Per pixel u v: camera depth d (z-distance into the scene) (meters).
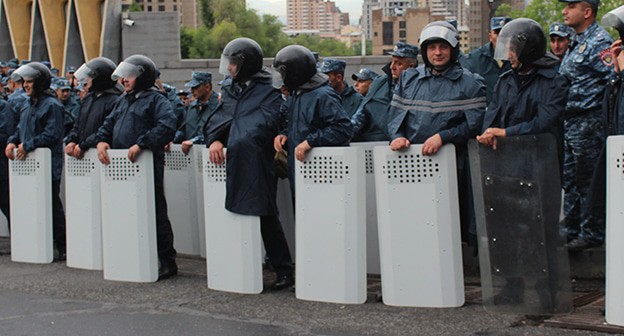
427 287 6.03
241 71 6.73
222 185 6.78
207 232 6.91
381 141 7.30
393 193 6.04
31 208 8.50
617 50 5.59
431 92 6.08
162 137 7.29
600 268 6.68
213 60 19.31
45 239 8.47
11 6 21.42
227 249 6.79
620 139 5.23
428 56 6.08
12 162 8.59
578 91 6.52
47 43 20.69
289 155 6.57
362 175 6.21
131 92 7.45
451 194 5.96
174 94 9.78
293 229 7.79
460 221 6.20
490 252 5.83
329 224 6.26
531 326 5.51
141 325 5.91
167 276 7.49
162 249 7.48
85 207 7.98
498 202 5.78
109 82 7.93
